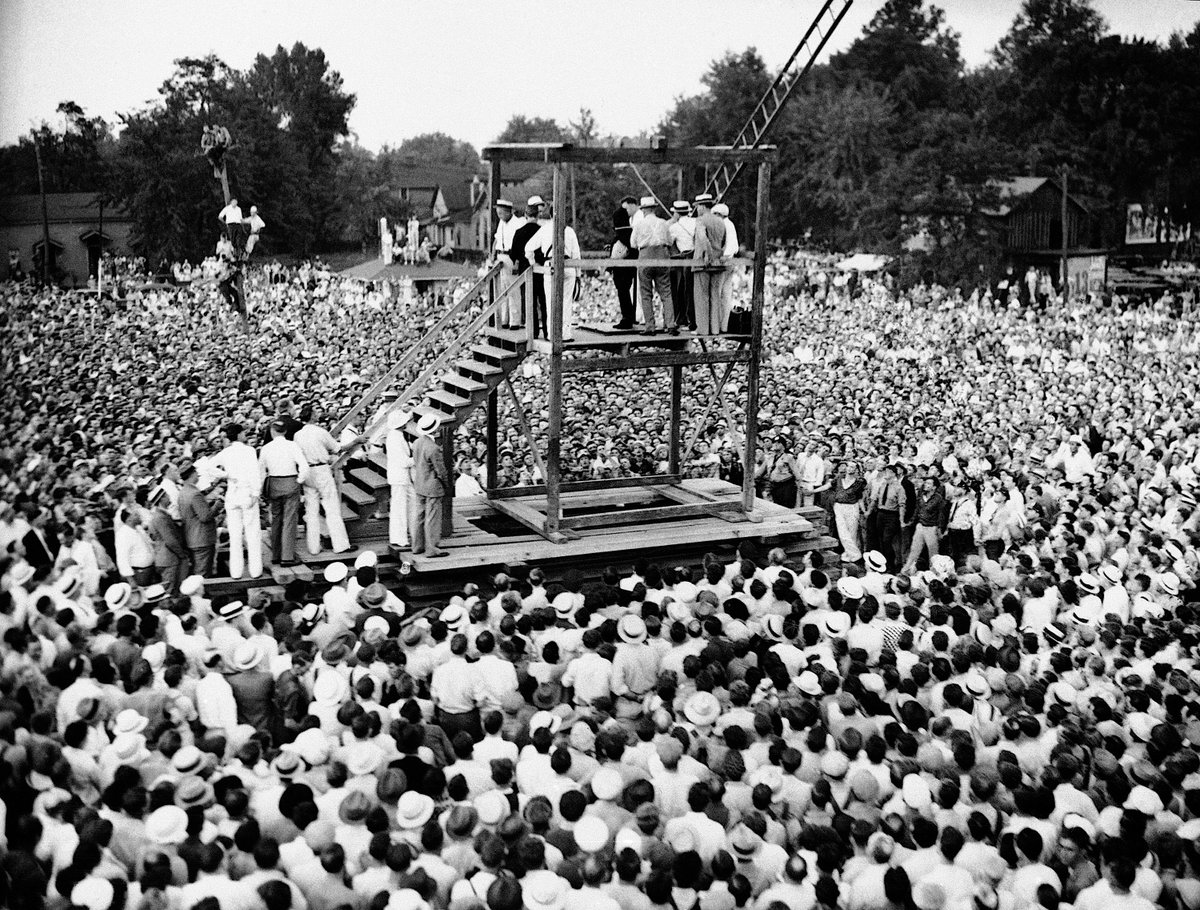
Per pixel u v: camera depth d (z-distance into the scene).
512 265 16.86
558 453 16.34
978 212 54.69
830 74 68.50
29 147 57.84
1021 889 8.27
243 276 54.97
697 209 16.55
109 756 9.46
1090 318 43.75
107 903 7.50
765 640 11.52
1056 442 23.91
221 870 7.84
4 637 10.72
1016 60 58.00
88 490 17.81
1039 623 13.13
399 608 12.39
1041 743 10.12
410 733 9.47
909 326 45.16
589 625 11.84
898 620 12.01
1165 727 10.15
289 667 11.20
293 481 15.01
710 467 22.36
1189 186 53.47
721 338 17.22
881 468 19.56
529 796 9.20
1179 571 14.94
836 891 7.96
